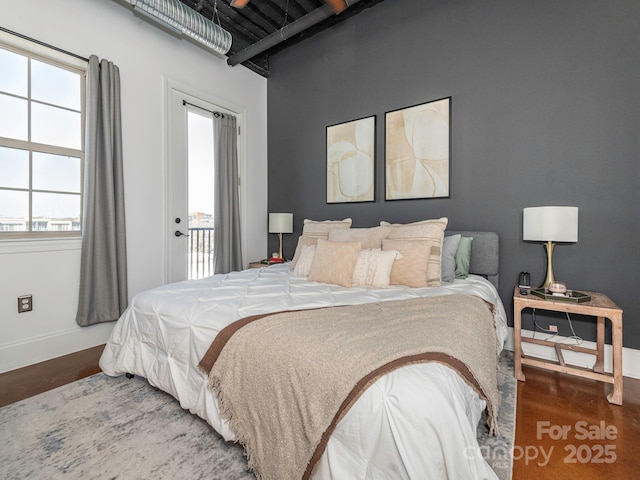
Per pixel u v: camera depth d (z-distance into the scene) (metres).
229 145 3.78
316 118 3.79
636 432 1.53
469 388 1.04
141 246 3.00
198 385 1.47
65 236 2.55
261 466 1.14
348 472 0.90
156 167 3.11
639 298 2.08
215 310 1.60
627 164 2.11
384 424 0.86
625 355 2.12
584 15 2.24
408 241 2.34
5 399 1.80
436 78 2.90
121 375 2.05
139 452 1.37
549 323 2.40
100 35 2.68
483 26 2.65
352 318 1.40
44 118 2.46
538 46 2.42
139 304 1.89
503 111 2.57
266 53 4.18
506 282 2.58
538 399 1.83
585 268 2.25
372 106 3.31
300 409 1.02
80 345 2.57
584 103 2.25
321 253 2.41
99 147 2.61
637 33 2.08
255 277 2.52
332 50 3.63
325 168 3.72
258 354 1.20
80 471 1.26
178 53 3.28
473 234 2.63
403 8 3.09
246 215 4.02
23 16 2.26
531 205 2.46
